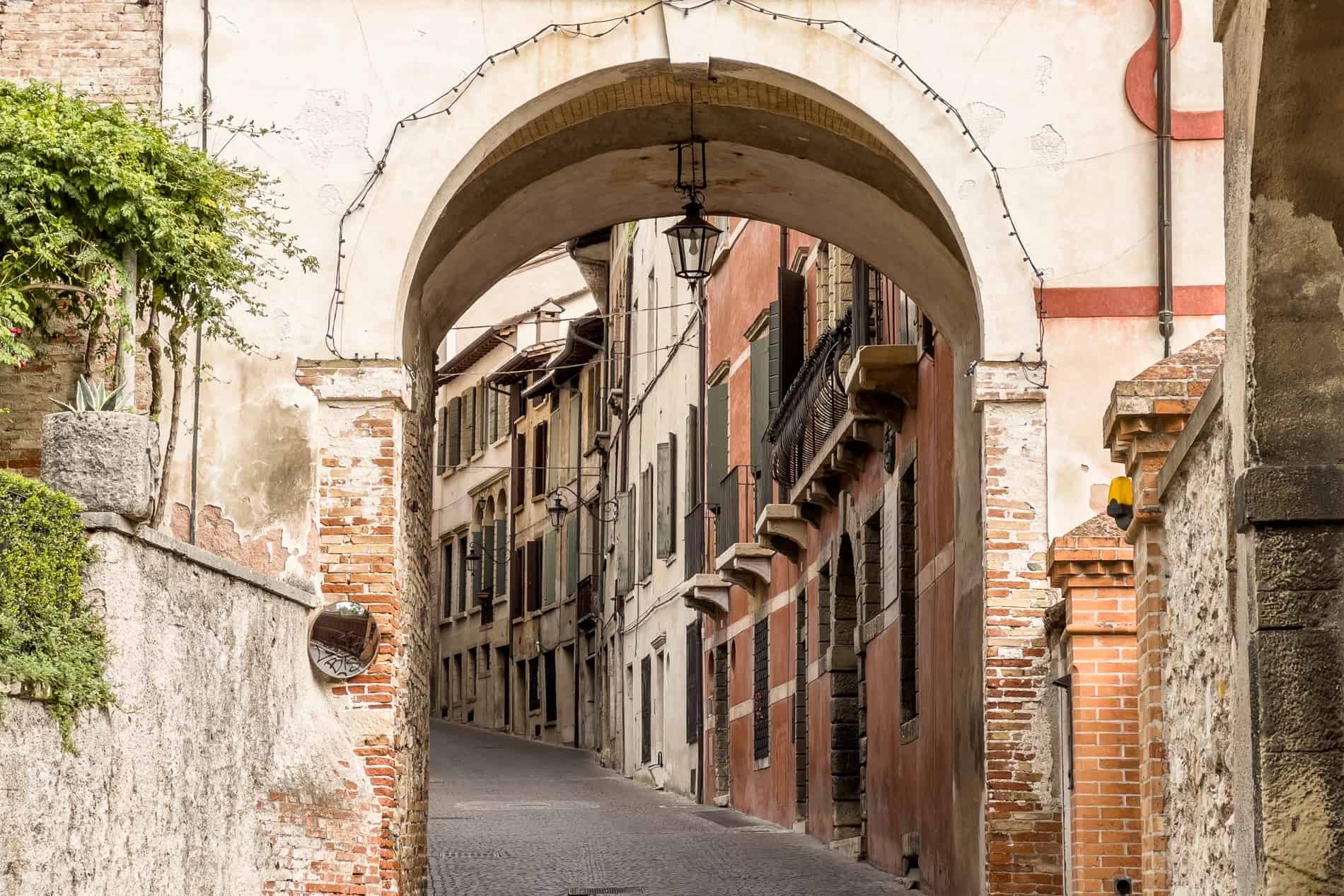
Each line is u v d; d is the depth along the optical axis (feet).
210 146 46.44
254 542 45.11
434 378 57.41
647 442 130.62
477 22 46.98
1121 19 46.78
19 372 45.96
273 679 40.37
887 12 46.78
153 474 30.96
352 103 46.73
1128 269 45.98
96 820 29.12
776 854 75.20
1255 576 23.58
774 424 87.40
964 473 51.31
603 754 144.36
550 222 56.90
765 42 46.65
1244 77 24.07
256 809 38.58
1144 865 30.66
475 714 195.00
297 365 45.65
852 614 81.56
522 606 180.86
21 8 47.24
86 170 39.14
